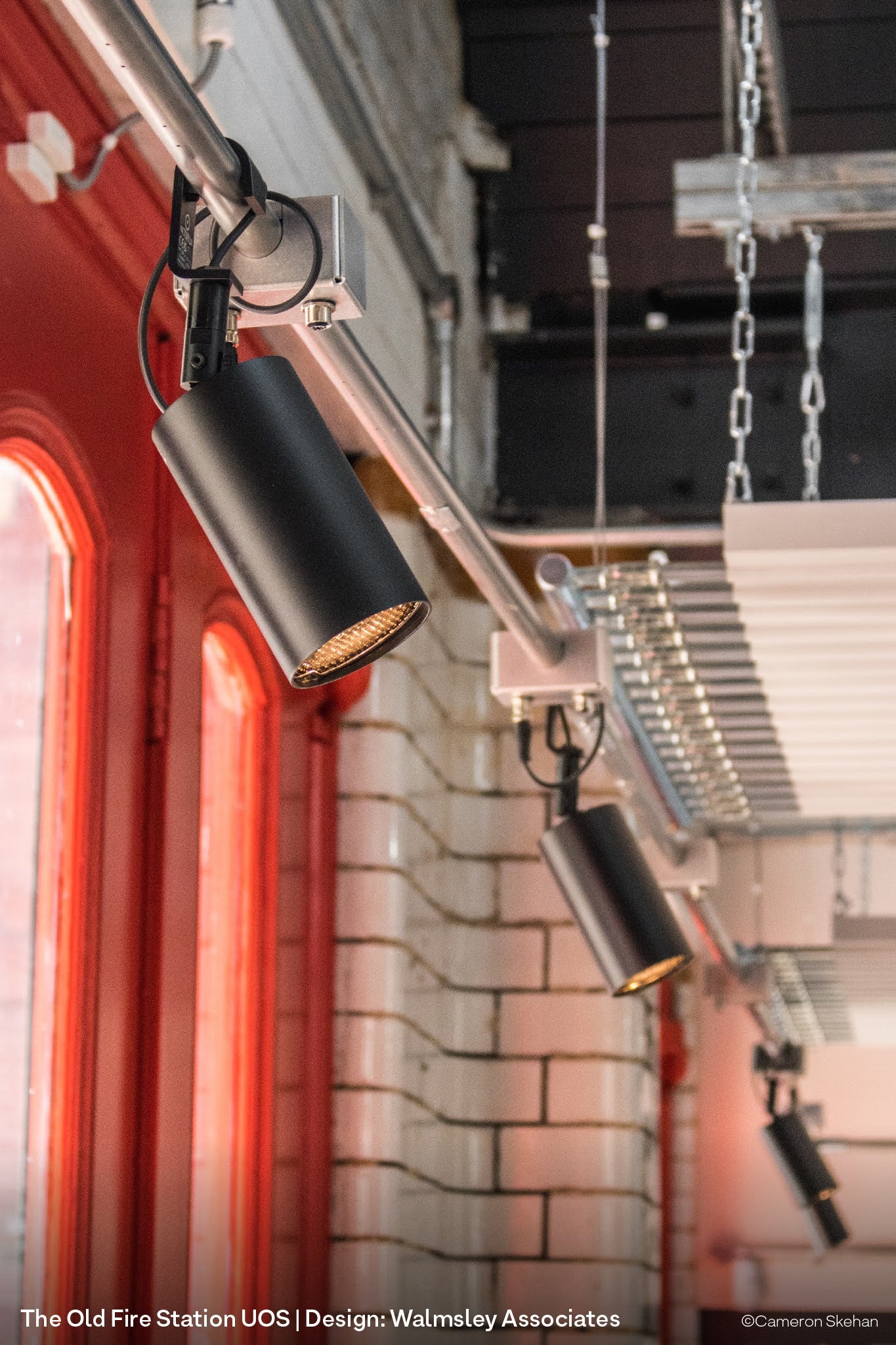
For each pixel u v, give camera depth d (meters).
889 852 7.11
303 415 1.77
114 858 2.94
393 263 4.34
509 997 5.06
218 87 2.80
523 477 5.60
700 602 3.55
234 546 1.72
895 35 5.39
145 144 2.86
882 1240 7.25
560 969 5.06
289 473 1.72
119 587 3.00
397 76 4.48
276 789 3.86
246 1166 3.70
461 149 5.45
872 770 4.77
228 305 1.85
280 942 3.90
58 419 2.79
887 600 3.52
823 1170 6.17
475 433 5.41
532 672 3.20
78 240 2.86
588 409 5.61
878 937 6.23
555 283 5.54
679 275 5.49
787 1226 7.25
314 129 3.51
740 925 7.08
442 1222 4.82
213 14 2.76
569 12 5.46
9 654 2.81
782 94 3.85
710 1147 7.33
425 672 4.81
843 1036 7.43
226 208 1.91
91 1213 2.78
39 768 2.82
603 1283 4.89
